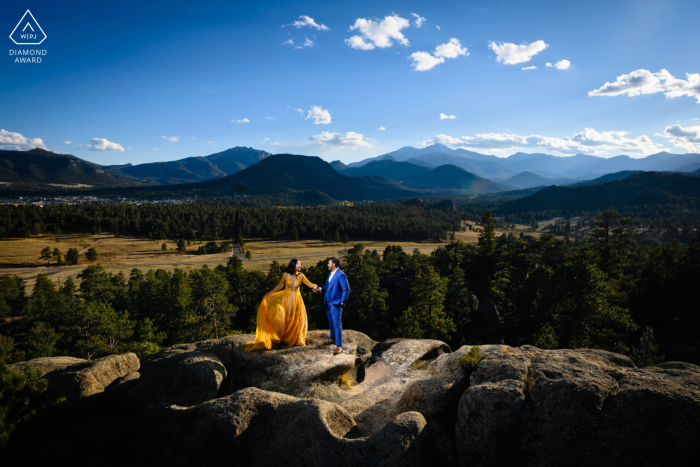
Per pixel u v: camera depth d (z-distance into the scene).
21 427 5.21
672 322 32.06
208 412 4.81
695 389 3.97
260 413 4.82
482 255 63.44
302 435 4.21
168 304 51.75
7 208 177.12
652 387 4.01
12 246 137.88
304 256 143.75
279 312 7.11
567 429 3.91
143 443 5.09
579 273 22.62
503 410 4.24
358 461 3.87
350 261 66.06
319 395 5.96
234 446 4.45
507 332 39.62
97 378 6.06
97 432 5.26
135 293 56.03
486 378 5.09
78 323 40.66
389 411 5.41
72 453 5.15
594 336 22.36
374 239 197.88
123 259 129.88
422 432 4.23
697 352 26.22
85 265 117.06
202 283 44.88
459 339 38.69
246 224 193.25
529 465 3.94
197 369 5.82
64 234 170.50
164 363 6.14
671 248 41.34
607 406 3.96
